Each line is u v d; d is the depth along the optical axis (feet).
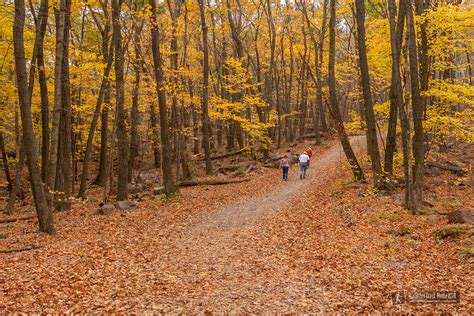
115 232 43.21
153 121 92.79
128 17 61.16
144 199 65.67
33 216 57.47
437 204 47.98
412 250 31.71
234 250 35.78
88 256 33.99
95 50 78.84
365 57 54.70
